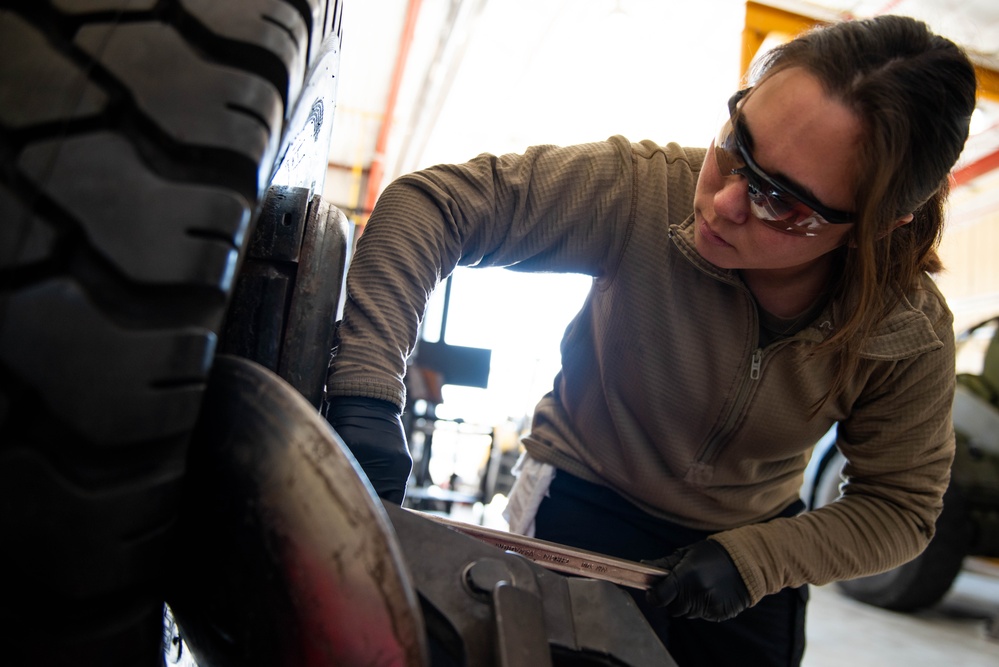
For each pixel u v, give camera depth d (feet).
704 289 3.02
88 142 1.27
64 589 1.17
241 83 1.41
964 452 9.43
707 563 2.74
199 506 1.42
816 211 2.34
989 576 15.28
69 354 1.17
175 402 1.25
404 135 25.86
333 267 2.20
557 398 3.94
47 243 1.20
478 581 1.63
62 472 1.17
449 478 16.88
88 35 1.35
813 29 2.45
